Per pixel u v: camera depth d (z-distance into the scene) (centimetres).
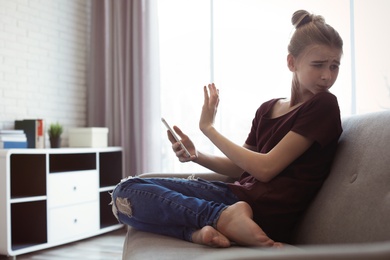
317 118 114
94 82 388
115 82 377
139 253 104
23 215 291
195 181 131
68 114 375
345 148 113
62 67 370
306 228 113
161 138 363
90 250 285
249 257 48
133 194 123
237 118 341
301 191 117
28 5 338
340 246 50
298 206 118
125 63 375
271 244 101
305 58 118
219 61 349
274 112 139
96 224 325
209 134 127
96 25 389
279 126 126
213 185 129
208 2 357
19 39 331
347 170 107
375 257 47
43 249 288
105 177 370
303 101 129
